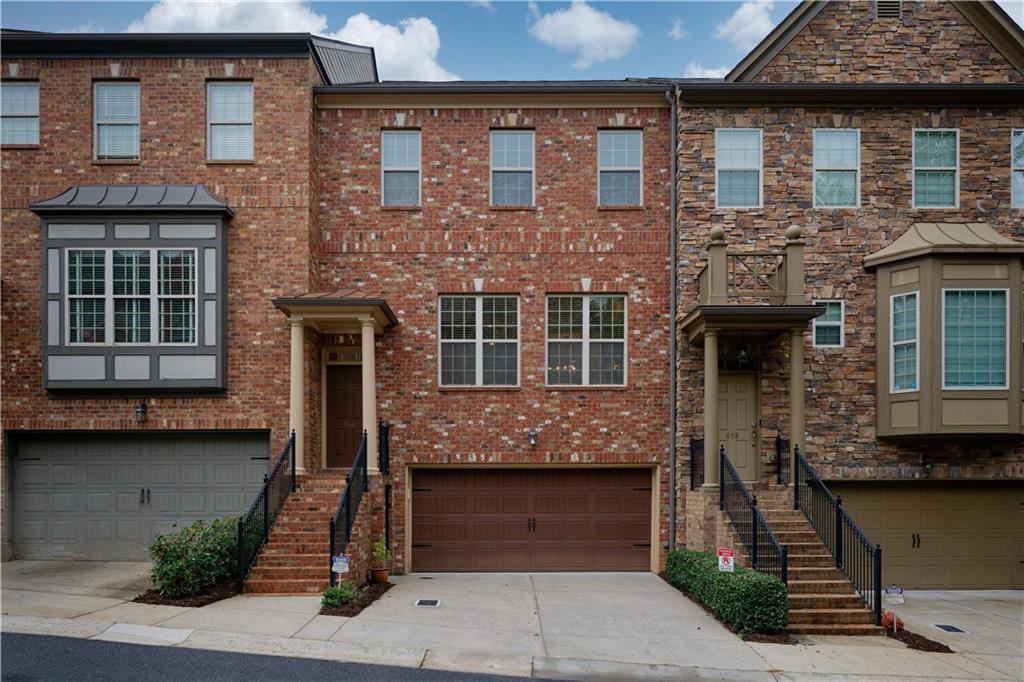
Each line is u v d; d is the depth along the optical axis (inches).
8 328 550.3
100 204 539.8
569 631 388.8
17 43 556.7
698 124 578.6
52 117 562.6
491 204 593.6
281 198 561.9
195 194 555.8
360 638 357.1
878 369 561.9
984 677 343.3
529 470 589.9
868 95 573.3
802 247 518.9
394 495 573.9
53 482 556.7
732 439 566.3
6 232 555.2
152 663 309.4
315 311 520.7
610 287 587.8
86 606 399.2
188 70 566.9
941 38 585.9
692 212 573.9
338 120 592.7
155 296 542.6
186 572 415.2
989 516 571.5
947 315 534.6
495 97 592.7
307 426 540.7
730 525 474.6
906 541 568.1
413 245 588.4
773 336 562.6
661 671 331.0
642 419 581.0
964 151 578.9
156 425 546.9
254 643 341.7
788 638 383.2
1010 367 530.0
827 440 560.7
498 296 593.9
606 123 595.8
